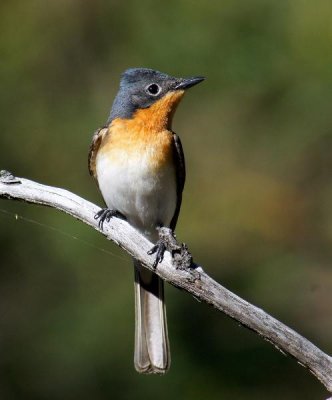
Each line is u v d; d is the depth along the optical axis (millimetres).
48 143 14297
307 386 12742
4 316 13523
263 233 14094
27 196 9820
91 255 13500
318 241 14148
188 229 14000
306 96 13867
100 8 14641
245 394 12703
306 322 13781
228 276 13852
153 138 10719
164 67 14102
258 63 13805
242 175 14203
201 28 13906
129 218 11016
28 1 14578
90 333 13141
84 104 14500
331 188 14219
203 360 12727
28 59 14500
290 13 13641
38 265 13656
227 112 14242
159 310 10461
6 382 13266
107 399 12898
